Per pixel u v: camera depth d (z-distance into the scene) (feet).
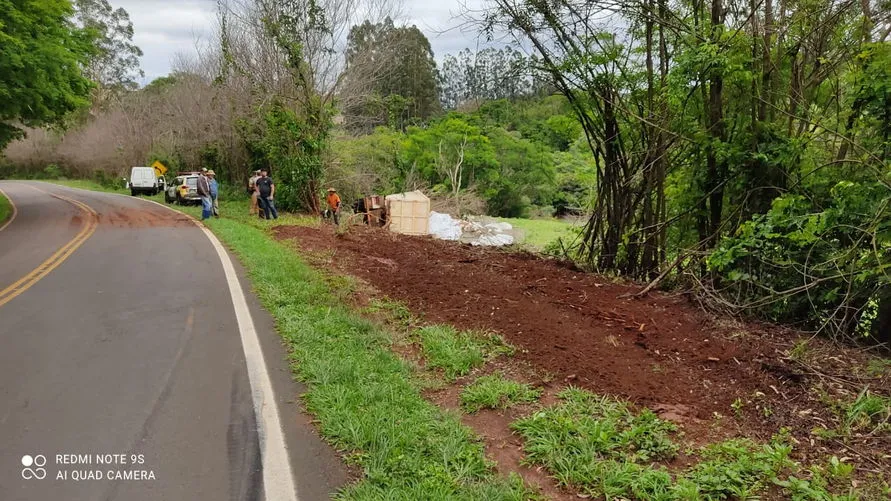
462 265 33.53
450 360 17.66
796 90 25.53
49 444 13.12
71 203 94.02
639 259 31.01
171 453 12.73
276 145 72.95
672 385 16.30
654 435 13.15
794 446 13.28
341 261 35.04
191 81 122.42
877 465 12.50
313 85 71.82
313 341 19.69
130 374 17.21
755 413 14.83
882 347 20.53
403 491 11.11
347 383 16.05
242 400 15.40
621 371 17.03
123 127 168.45
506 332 20.34
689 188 28.27
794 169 24.47
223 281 30.25
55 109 71.15
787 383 16.62
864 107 22.59
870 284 20.68
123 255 39.47
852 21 24.03
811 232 20.07
